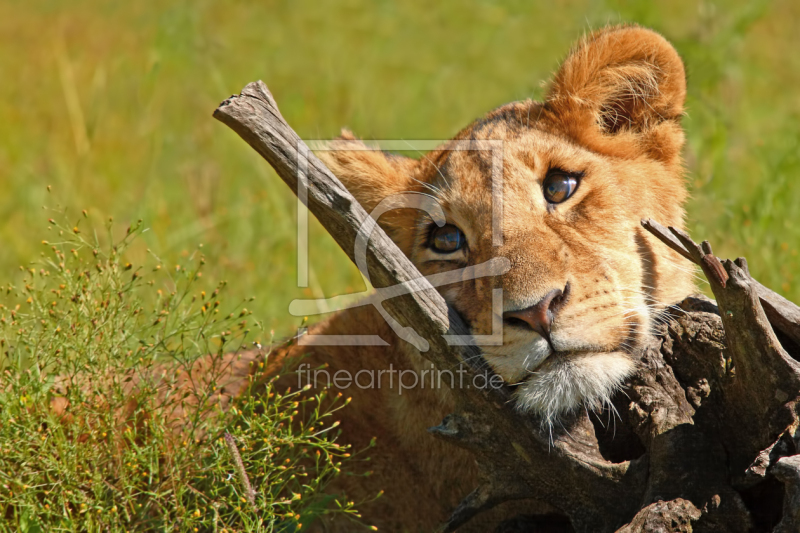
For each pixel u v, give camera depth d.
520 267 7.20
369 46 21.34
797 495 5.71
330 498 7.67
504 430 6.96
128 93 18.34
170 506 7.36
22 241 13.66
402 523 8.36
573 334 7.01
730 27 16.25
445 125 17.91
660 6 18.20
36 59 20.38
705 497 6.31
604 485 6.68
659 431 6.55
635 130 8.88
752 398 6.31
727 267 6.02
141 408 7.45
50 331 7.47
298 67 20.03
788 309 6.71
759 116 16.27
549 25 21.95
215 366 8.50
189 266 12.10
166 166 15.90
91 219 13.68
